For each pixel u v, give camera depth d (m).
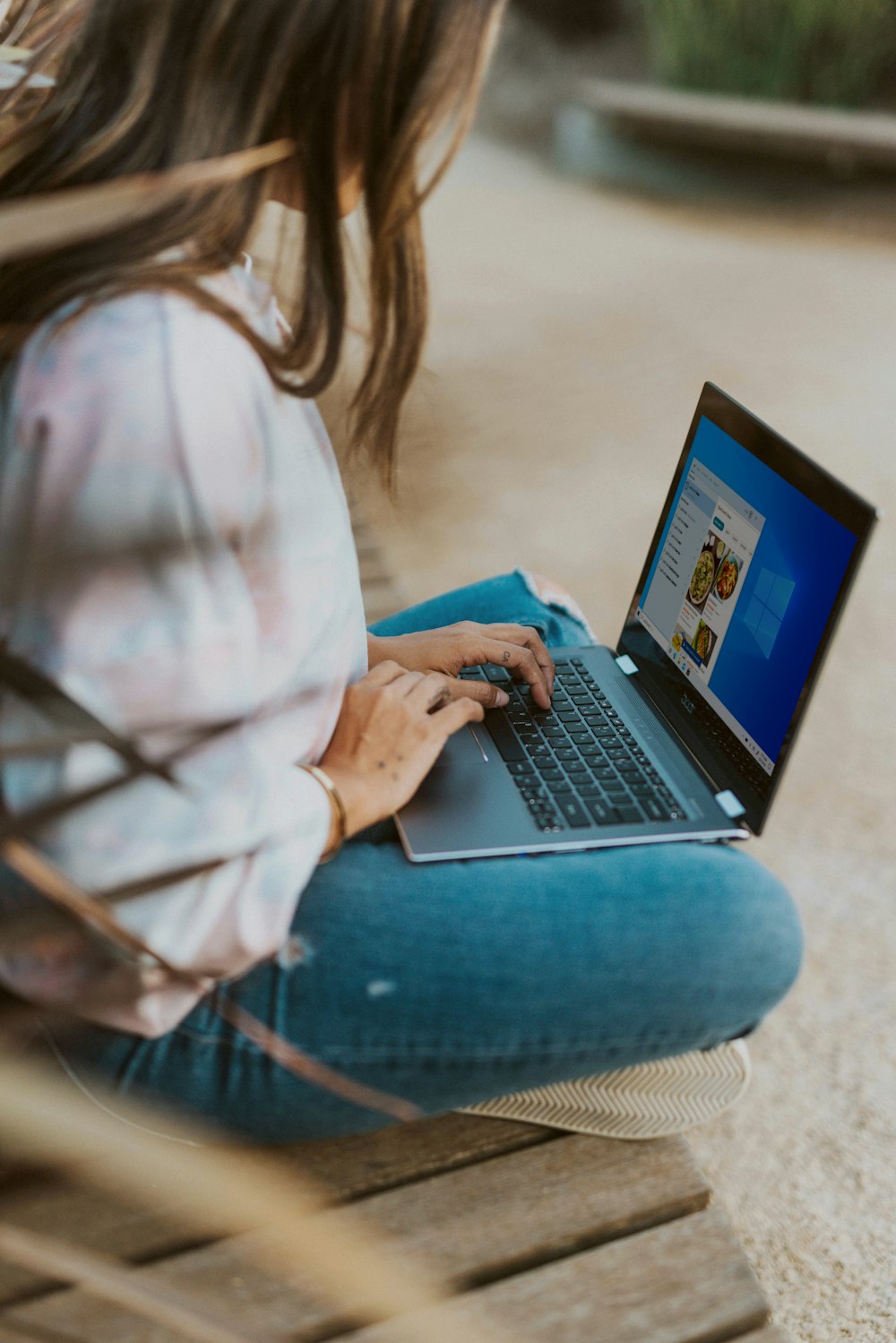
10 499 0.71
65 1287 0.88
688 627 1.29
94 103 0.77
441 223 5.75
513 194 6.43
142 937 0.73
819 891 1.99
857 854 2.08
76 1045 0.90
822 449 3.57
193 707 0.72
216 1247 0.94
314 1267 0.92
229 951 0.78
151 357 0.71
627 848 1.01
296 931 0.91
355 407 0.98
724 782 1.14
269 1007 0.89
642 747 1.20
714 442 1.31
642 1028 0.94
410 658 1.22
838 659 2.64
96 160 0.75
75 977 0.76
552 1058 0.94
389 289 0.90
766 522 1.18
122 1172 0.93
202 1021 0.88
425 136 0.81
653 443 3.60
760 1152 1.53
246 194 0.77
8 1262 0.88
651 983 0.92
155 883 0.66
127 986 0.76
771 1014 1.75
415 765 0.94
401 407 0.98
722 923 0.93
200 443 0.71
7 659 0.60
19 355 0.72
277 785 0.81
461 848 1.00
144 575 0.70
